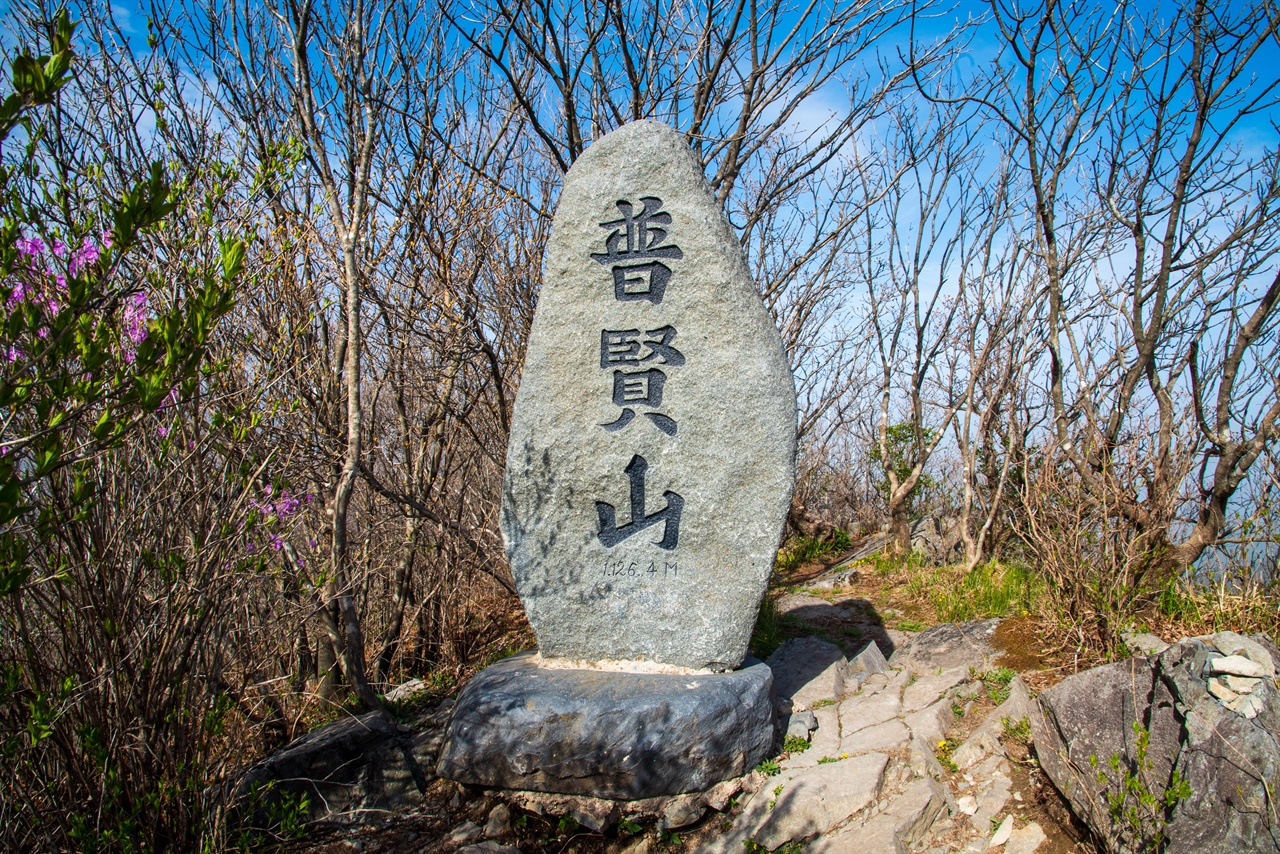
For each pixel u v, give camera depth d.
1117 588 4.37
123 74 4.57
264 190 4.38
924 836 3.39
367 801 4.09
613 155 4.56
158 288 3.15
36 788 3.08
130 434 3.12
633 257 4.47
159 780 3.22
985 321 8.30
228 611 3.47
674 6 7.38
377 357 6.27
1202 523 5.62
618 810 3.81
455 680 5.63
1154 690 3.37
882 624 6.25
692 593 4.30
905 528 8.62
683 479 4.34
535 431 4.49
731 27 6.58
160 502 3.31
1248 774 2.95
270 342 4.37
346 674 4.94
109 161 4.20
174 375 2.31
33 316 2.05
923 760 3.74
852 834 3.34
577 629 4.42
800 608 6.93
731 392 4.30
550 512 4.46
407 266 5.98
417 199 5.84
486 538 7.10
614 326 4.46
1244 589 4.37
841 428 13.30
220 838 3.38
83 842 2.91
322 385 5.12
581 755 3.82
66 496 2.92
